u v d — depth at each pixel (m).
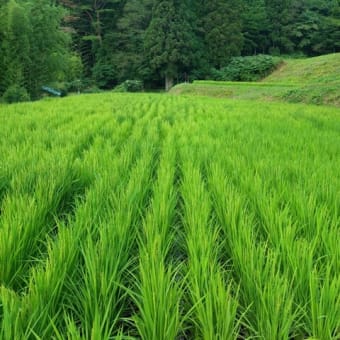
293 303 1.85
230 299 1.62
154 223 2.50
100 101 19.78
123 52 56.16
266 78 44.06
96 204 2.93
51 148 5.61
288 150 5.46
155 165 4.97
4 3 31.33
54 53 36.25
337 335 1.64
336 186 3.41
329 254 2.19
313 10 65.88
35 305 1.60
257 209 3.03
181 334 1.92
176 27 50.44
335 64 38.00
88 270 1.85
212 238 2.37
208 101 21.39
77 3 60.12
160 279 1.71
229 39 52.03
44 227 2.59
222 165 4.50
